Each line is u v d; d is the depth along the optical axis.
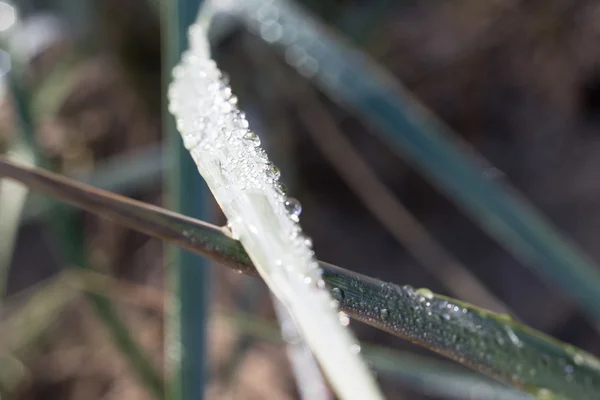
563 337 0.34
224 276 0.33
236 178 0.13
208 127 0.13
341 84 0.22
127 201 0.13
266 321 0.25
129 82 0.36
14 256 0.42
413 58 0.37
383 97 0.21
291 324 0.24
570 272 0.20
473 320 0.14
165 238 0.13
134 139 0.38
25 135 0.25
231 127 0.13
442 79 0.37
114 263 0.37
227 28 0.30
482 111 0.38
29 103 0.25
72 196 0.13
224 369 0.28
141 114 0.38
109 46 0.34
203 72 0.15
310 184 0.39
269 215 0.12
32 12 0.35
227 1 0.24
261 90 0.33
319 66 0.23
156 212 0.13
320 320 0.12
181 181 0.17
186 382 0.17
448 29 0.37
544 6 0.35
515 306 0.35
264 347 0.33
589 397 0.14
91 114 0.39
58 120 0.38
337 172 0.39
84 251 0.26
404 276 0.36
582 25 0.35
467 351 0.14
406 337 0.13
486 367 0.14
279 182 0.13
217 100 0.14
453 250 0.37
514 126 0.38
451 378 0.21
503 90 0.37
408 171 0.38
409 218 0.34
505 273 0.36
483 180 0.20
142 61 0.35
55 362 0.34
